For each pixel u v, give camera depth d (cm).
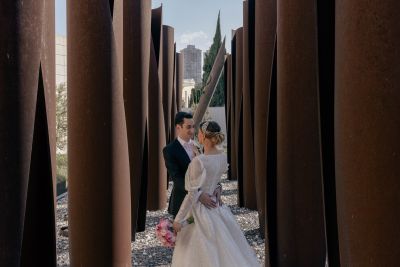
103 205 365
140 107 626
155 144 843
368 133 213
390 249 210
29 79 261
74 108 362
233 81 1185
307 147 376
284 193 387
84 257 366
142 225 675
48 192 300
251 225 711
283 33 377
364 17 214
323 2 308
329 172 310
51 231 302
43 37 286
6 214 254
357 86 217
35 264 302
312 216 382
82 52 359
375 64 211
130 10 621
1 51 248
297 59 371
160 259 538
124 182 385
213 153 391
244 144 834
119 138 378
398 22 208
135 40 624
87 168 361
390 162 209
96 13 360
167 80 1037
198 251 369
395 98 208
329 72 309
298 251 388
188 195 376
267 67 567
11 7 249
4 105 250
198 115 961
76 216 365
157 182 847
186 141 445
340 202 232
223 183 1220
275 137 407
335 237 312
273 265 409
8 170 253
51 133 301
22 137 259
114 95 371
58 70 1947
